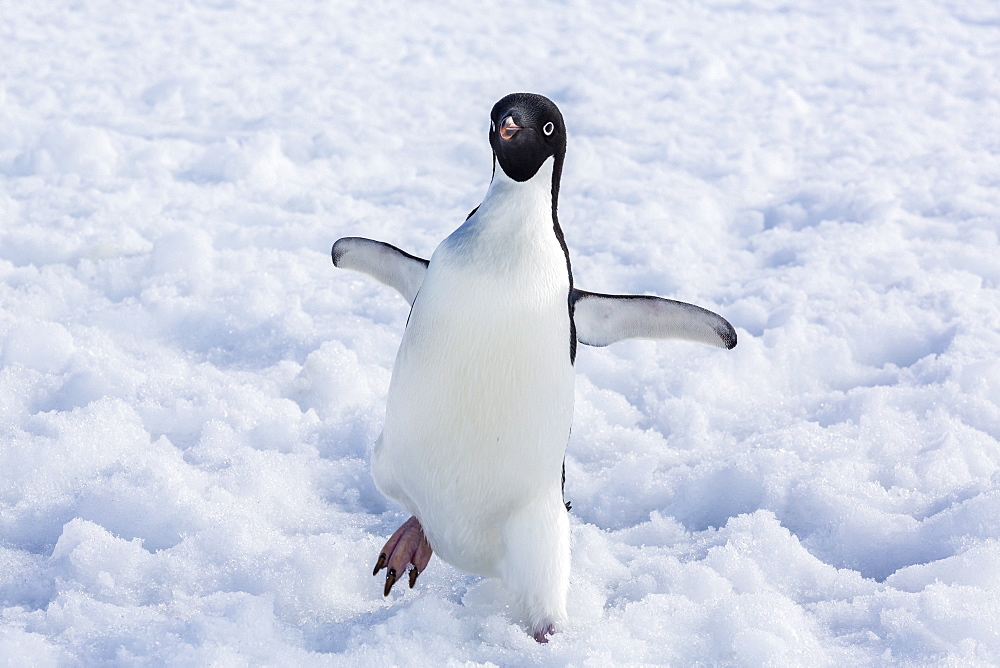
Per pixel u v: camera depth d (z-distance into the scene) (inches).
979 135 399.5
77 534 128.8
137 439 163.5
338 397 184.4
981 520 135.4
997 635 110.1
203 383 184.1
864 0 666.2
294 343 207.8
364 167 345.7
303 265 253.4
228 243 269.9
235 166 323.3
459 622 115.8
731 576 129.2
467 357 108.3
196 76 434.3
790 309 228.1
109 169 319.0
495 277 108.0
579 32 578.9
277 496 150.9
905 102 450.0
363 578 129.0
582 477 164.1
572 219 300.8
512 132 107.5
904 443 166.6
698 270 262.2
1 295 220.1
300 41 534.6
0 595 122.3
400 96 438.3
